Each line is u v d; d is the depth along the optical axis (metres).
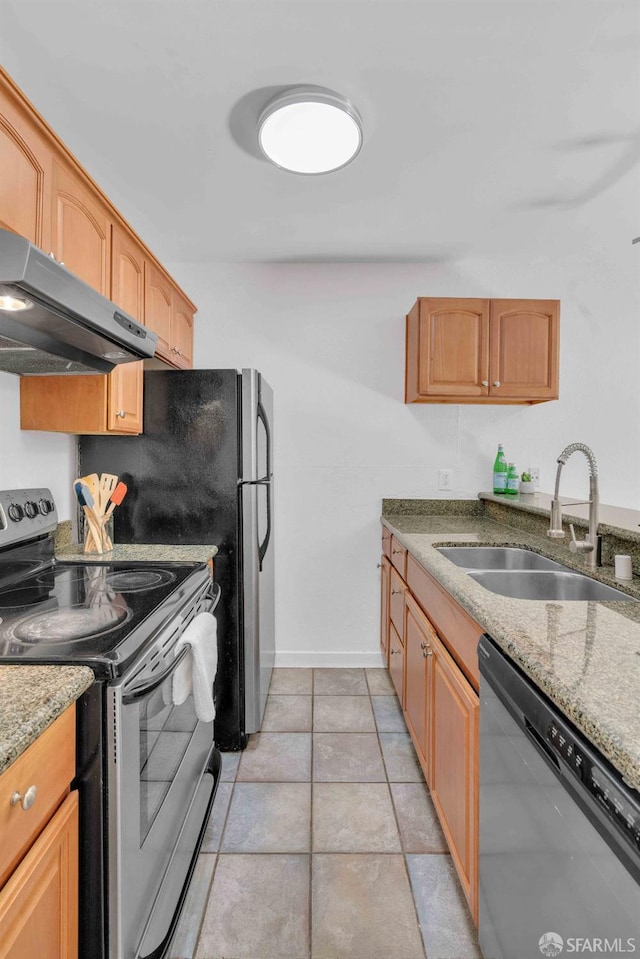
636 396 2.71
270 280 2.67
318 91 1.39
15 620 1.12
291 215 2.14
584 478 2.73
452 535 2.11
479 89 1.41
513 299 2.34
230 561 1.98
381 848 1.49
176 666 1.15
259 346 2.68
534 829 0.81
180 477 1.99
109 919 0.91
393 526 2.36
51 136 1.21
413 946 1.20
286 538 2.74
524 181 1.89
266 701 2.37
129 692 0.93
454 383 2.34
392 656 2.36
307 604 2.76
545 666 0.79
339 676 2.64
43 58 1.28
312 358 2.69
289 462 2.71
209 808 1.61
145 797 1.05
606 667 0.79
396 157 1.73
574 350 2.70
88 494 1.80
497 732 0.98
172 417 1.98
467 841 1.17
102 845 0.90
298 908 1.30
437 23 1.20
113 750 0.90
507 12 1.17
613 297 2.68
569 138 1.63
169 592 1.35
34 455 1.75
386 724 2.17
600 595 1.40
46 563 1.61
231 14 1.17
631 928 0.55
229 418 1.98
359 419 2.71
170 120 1.53
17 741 0.66
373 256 2.58
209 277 2.66
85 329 1.23
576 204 2.06
